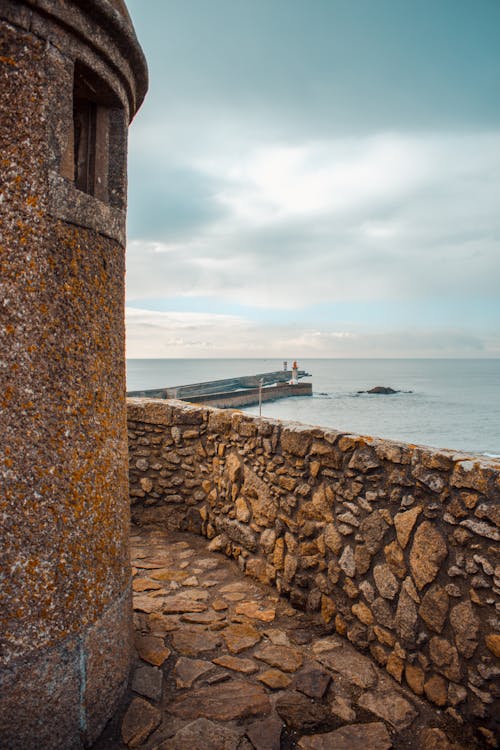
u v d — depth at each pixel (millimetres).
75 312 2002
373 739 2227
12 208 1780
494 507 2201
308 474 3340
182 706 2375
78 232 2018
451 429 37500
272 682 2576
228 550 4160
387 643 2707
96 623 2123
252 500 3900
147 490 4836
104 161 2354
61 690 1955
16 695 1826
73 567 1999
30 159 1812
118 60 2188
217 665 2707
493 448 30234
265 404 49625
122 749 2100
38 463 1865
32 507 1852
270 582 3641
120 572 2328
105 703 2193
